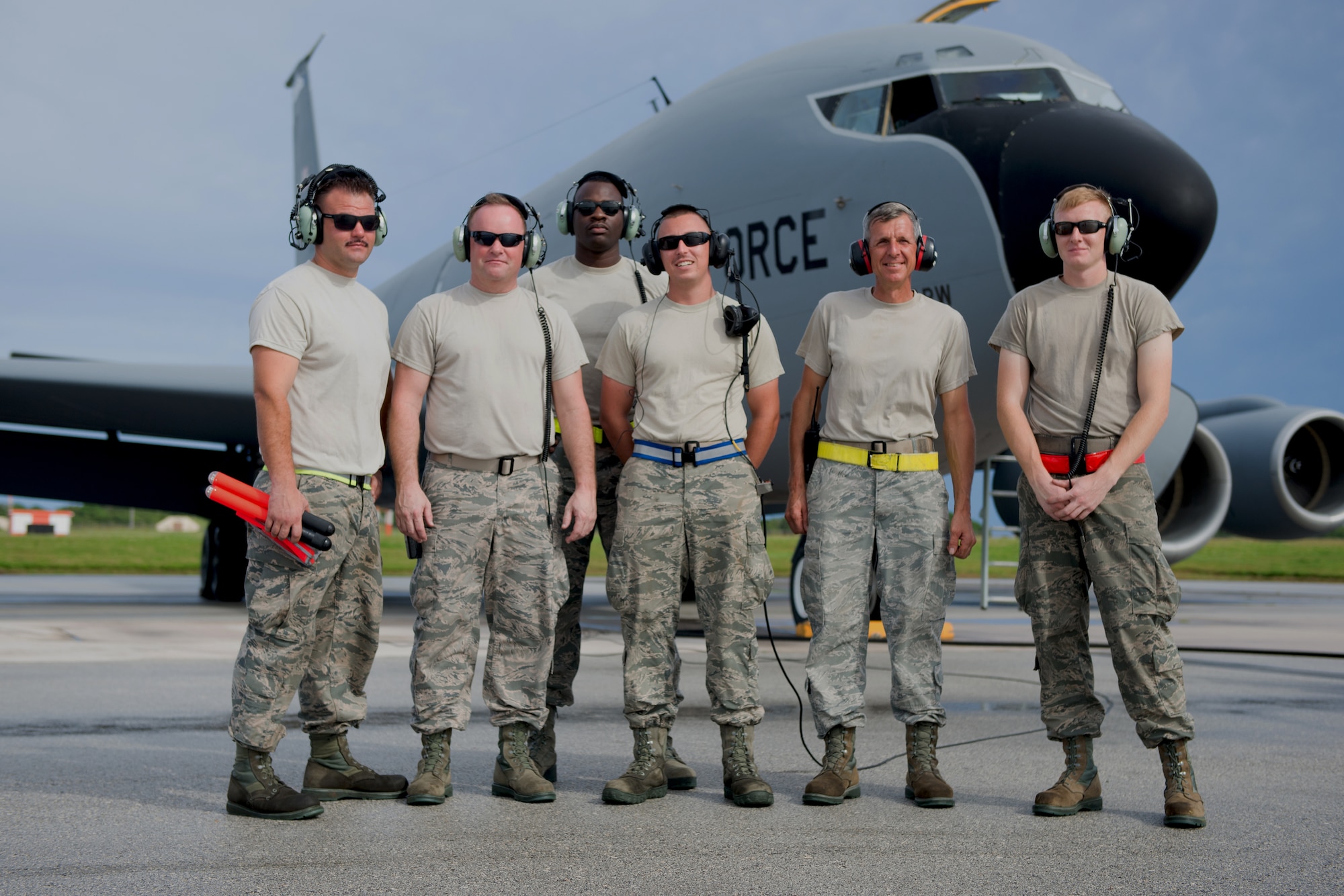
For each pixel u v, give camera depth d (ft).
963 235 22.54
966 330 10.85
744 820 9.29
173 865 7.66
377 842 8.41
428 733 9.97
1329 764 12.01
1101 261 10.23
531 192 35.32
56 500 40.63
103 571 89.86
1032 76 24.38
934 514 10.51
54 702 15.64
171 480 41.78
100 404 34.81
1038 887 7.32
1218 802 10.12
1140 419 9.83
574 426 10.67
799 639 27.17
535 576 10.28
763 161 25.81
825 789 9.89
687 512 10.47
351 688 10.42
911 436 10.69
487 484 10.26
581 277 12.34
